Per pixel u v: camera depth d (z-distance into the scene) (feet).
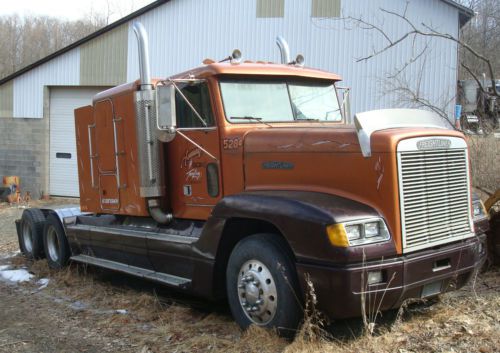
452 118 39.70
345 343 14.79
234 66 18.35
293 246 14.24
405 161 14.42
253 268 15.61
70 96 58.65
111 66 55.77
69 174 59.16
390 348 14.38
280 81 19.42
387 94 44.86
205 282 17.24
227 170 17.88
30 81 59.47
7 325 18.60
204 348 15.40
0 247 34.12
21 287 24.04
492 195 21.36
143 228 21.27
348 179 15.01
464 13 42.57
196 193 19.06
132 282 24.00
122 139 21.58
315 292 13.96
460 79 45.14
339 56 48.29
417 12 45.85
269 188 16.62
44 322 18.81
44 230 27.84
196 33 52.65
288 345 14.38
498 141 30.86
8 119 60.59
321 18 48.73
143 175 19.93
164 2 53.36
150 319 18.49
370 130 14.75
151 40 54.13
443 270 15.24
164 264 19.53
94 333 17.46
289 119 19.12
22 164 60.34
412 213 14.55
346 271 13.39
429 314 16.92
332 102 20.75
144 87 19.90
